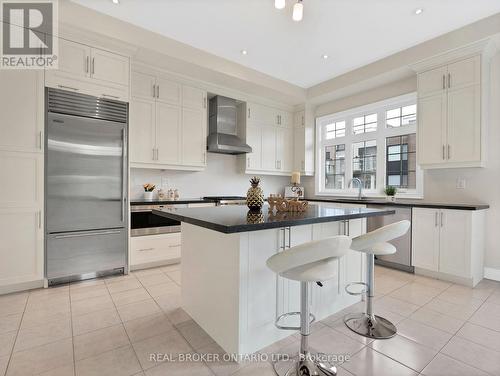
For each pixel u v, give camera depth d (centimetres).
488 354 164
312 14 268
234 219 150
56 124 264
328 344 175
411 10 261
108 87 293
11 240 246
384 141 420
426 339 180
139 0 253
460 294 256
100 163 290
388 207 342
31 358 158
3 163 241
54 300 237
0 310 217
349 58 362
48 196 262
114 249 301
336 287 220
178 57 324
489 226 299
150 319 206
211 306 182
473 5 253
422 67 324
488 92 295
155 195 394
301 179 548
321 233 206
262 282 169
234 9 263
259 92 441
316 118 512
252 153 462
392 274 316
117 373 146
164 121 362
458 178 323
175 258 350
